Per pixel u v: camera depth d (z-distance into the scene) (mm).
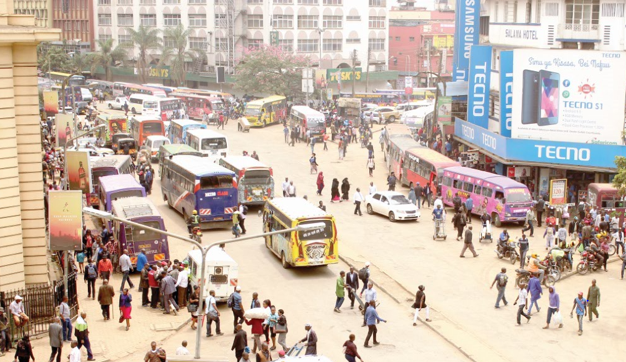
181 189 47969
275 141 84938
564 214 46500
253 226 47312
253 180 50250
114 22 144125
